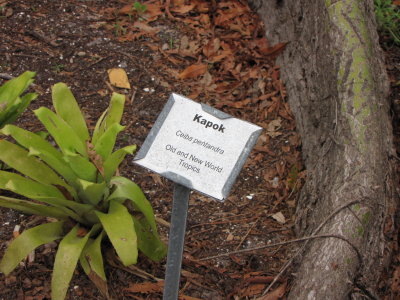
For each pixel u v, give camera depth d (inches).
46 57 83.0
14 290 61.4
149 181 72.0
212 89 82.8
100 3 91.8
